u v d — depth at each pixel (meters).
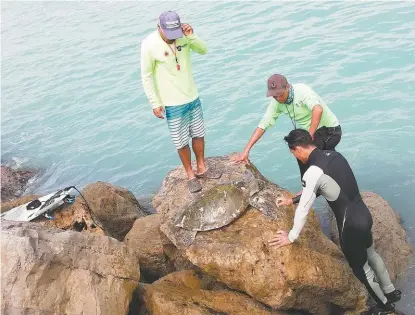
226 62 14.23
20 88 16.28
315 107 5.95
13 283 4.91
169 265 7.21
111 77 15.46
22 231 5.21
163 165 11.14
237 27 16.31
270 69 13.25
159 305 5.72
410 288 6.61
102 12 21.67
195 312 5.61
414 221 8.01
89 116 13.70
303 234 5.91
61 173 11.77
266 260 5.49
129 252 5.86
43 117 14.28
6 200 11.11
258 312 5.66
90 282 5.33
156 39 5.48
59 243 5.29
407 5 14.67
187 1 20.08
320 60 13.03
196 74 13.92
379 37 13.38
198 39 5.66
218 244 5.68
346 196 5.29
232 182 6.14
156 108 5.70
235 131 11.27
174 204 6.29
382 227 7.34
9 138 13.66
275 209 5.88
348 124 10.59
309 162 5.34
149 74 5.61
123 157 11.72
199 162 6.46
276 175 9.87
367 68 12.18
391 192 8.72
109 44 17.89
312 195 5.19
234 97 12.45
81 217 7.27
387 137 10.00
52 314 5.00
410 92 11.01
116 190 9.23
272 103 6.32
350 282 5.99
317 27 14.88
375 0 15.59
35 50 19.19
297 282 5.46
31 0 25.98
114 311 5.36
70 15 22.44
